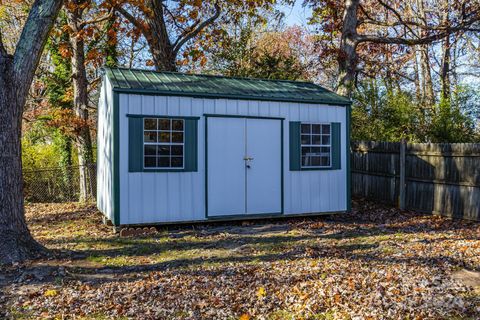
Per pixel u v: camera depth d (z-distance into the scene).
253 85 11.42
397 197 12.61
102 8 16.58
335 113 11.39
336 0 17.22
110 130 9.53
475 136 14.56
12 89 6.71
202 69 23.44
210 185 9.98
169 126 9.62
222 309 4.94
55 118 16.27
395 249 7.41
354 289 5.35
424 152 11.53
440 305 4.81
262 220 10.95
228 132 10.16
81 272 6.41
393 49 21.73
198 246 8.07
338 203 11.40
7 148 6.71
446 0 19.81
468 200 10.25
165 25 17.80
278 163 10.70
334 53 16.64
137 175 9.30
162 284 5.78
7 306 5.05
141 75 10.46
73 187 17.36
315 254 7.21
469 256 6.66
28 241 6.96
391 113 15.53
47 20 6.89
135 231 9.22
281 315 4.80
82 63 15.82
